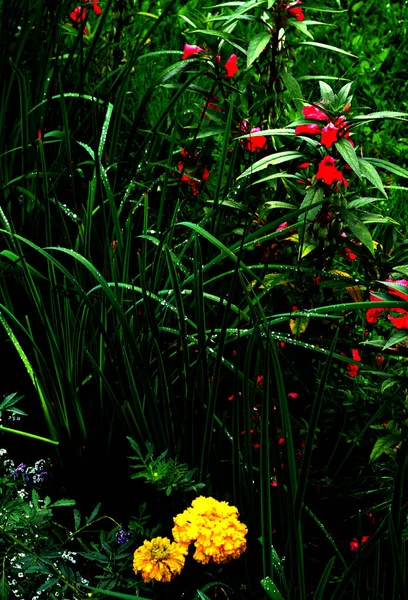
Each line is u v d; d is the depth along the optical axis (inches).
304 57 186.5
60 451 97.4
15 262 92.1
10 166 117.0
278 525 89.3
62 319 97.3
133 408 91.8
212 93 114.5
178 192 112.6
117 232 93.7
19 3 124.3
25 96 108.0
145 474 80.1
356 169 86.8
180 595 82.4
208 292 106.2
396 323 85.2
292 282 98.7
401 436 87.4
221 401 98.3
